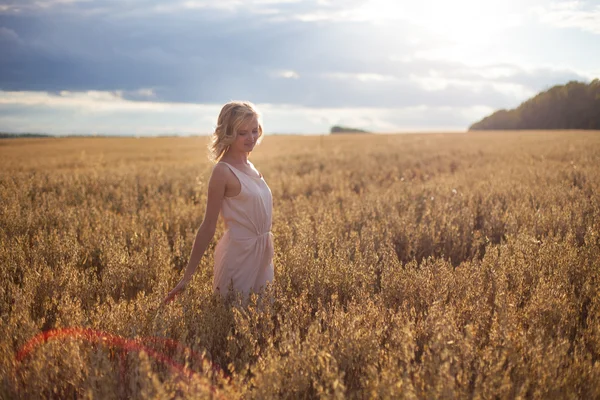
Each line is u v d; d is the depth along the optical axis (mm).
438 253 4926
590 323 2670
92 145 51062
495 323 2480
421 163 16656
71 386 2223
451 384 1866
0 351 2307
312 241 4652
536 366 2145
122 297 3531
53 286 3357
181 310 2766
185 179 12227
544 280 3266
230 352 2416
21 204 7305
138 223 5871
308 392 2168
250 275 3232
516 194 7410
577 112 75250
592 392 2057
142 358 1931
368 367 2094
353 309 2717
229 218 3154
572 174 9844
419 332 2574
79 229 5645
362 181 12164
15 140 65688
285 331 2426
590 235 4164
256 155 25734
